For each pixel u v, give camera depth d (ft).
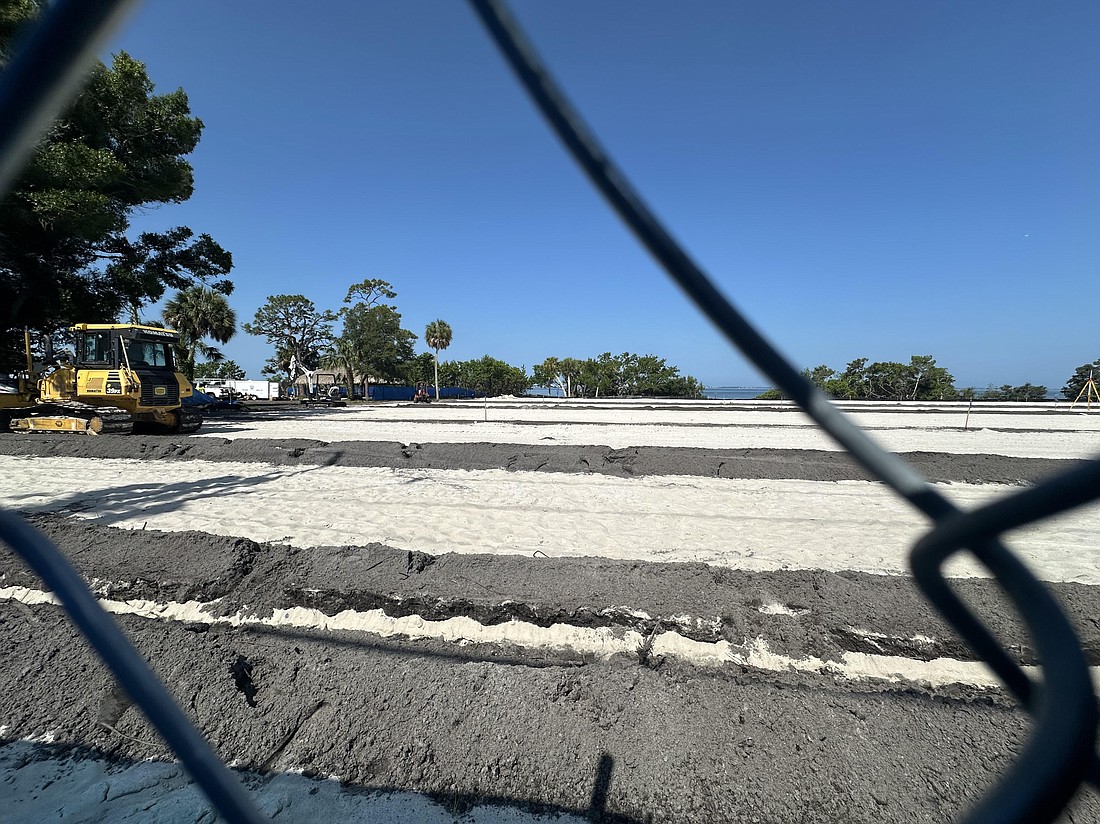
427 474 28.40
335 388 131.03
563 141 2.31
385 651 11.57
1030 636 2.01
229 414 74.59
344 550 15.07
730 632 12.10
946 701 10.06
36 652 11.34
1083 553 16.58
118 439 36.52
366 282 178.91
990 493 25.93
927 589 2.23
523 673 10.80
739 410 83.20
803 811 8.21
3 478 26.48
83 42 1.85
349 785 8.88
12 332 61.36
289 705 10.36
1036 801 1.86
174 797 8.54
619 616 12.67
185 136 59.16
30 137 1.96
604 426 55.67
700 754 9.10
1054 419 65.31
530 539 17.93
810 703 9.98
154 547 15.34
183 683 10.78
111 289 64.13
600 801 8.46
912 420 63.31
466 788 8.74
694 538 18.13
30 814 8.21
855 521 20.17
